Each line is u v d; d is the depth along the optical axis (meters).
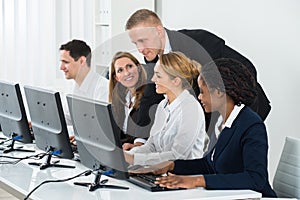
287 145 3.53
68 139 3.35
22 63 6.19
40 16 6.21
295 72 5.11
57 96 3.29
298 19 5.07
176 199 2.75
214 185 2.94
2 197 5.52
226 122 3.15
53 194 2.86
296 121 5.15
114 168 2.88
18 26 6.16
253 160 3.00
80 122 2.96
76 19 6.30
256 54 5.32
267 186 3.18
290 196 3.44
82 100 2.86
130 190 2.94
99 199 2.77
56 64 6.27
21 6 6.15
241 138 3.09
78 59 4.34
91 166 3.02
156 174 3.19
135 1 5.97
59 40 6.29
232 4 5.44
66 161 3.69
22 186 3.03
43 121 3.44
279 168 3.55
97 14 6.07
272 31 5.21
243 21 5.38
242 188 2.96
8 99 3.84
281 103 5.23
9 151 3.94
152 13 3.25
